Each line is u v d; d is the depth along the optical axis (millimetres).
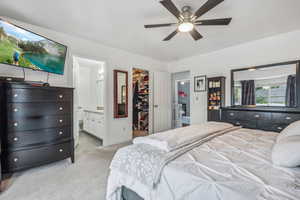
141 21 2488
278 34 3027
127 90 4020
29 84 2096
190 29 2076
